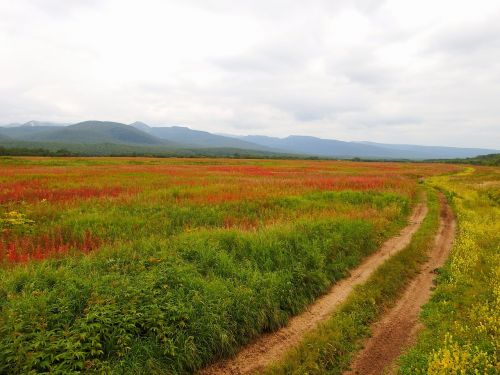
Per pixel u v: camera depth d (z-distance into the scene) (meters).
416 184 37.16
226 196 20.77
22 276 7.06
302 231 11.85
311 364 6.26
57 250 10.41
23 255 9.42
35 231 12.66
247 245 10.35
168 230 13.52
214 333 6.52
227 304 7.13
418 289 9.99
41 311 5.70
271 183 29.55
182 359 5.91
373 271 10.55
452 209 22.70
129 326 5.83
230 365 6.41
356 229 13.20
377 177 40.12
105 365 5.22
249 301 7.52
